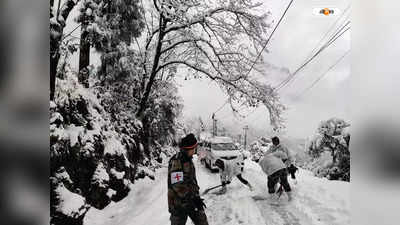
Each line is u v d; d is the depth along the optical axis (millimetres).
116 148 5250
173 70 8656
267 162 4285
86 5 4773
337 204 3240
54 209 2816
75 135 4051
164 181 6234
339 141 6113
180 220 2201
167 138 9609
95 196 4051
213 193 4805
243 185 5473
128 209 4246
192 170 2275
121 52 6359
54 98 3949
